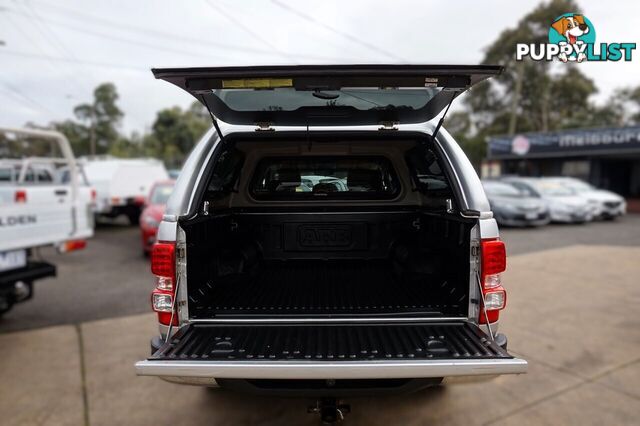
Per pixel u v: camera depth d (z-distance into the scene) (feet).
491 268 7.50
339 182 12.33
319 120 8.87
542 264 23.40
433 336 7.36
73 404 9.76
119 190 39.37
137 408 9.62
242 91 7.55
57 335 13.82
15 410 9.51
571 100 101.19
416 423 8.98
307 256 12.44
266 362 6.37
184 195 7.98
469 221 7.62
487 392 10.15
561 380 10.65
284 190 12.35
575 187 46.78
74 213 15.40
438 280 9.39
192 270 7.92
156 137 142.61
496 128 104.22
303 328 7.86
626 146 61.72
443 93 7.67
